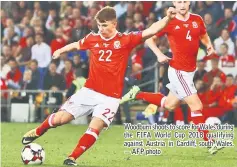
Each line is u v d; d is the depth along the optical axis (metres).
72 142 27.53
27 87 39.28
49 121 19.39
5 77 40.78
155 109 29.05
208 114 34.31
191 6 40.59
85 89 18.94
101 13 18.41
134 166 19.72
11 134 30.81
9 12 45.41
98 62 18.67
